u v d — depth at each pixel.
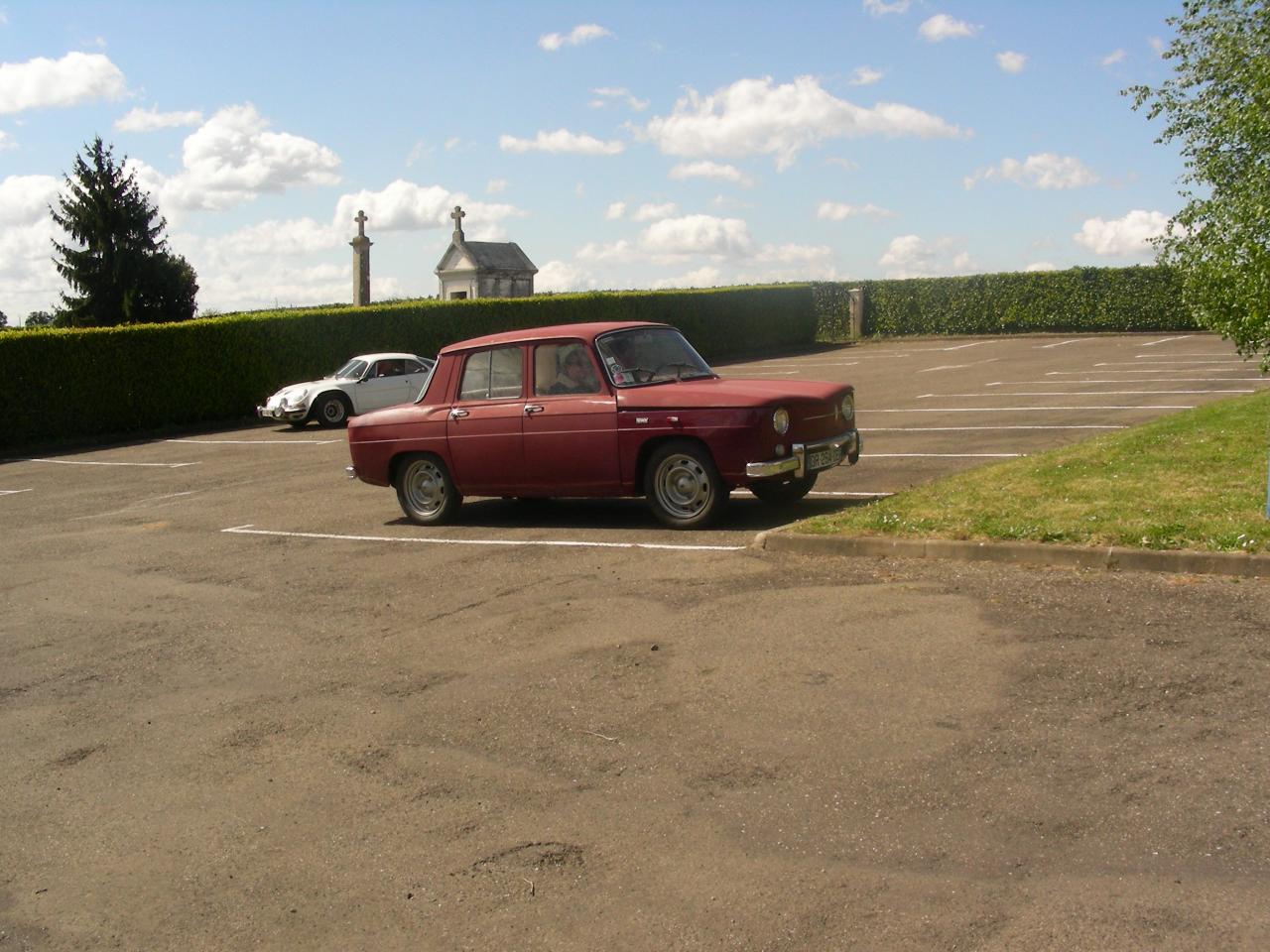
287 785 5.53
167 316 59.00
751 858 4.39
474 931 4.09
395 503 13.74
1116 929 3.69
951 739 5.24
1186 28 11.91
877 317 46.50
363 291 36.44
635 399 10.52
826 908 3.99
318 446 21.86
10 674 7.84
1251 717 5.14
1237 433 11.68
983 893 3.97
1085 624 6.57
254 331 29.61
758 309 44.62
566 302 37.16
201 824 5.19
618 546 9.94
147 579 10.50
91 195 57.72
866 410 20.56
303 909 4.36
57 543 12.96
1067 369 27.05
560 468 10.92
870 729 5.45
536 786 5.23
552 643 7.34
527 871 4.48
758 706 5.88
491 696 6.48
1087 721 5.27
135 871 4.80
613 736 5.72
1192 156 11.86
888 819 4.57
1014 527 8.32
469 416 11.43
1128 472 10.16
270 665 7.50
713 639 7.05
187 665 7.68
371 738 6.04
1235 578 7.12
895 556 8.49
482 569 9.59
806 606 7.50
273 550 11.33
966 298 44.25
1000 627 6.67
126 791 5.65
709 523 10.34
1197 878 3.94
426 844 4.79
